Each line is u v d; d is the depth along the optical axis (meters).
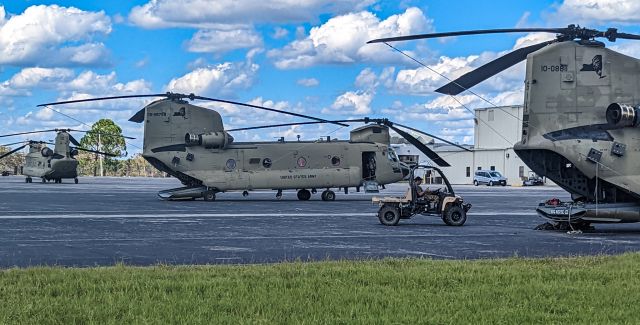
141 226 23.39
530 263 13.55
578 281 11.25
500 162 92.94
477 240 19.58
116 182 91.19
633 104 21.48
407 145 89.69
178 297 9.77
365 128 42.72
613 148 21.11
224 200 41.69
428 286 10.76
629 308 9.27
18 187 63.62
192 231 21.77
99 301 9.49
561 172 21.91
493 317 8.71
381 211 24.62
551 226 22.94
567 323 8.49
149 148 40.31
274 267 12.70
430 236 20.67
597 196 21.89
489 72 18.91
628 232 22.19
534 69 21.44
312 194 50.97
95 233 20.92
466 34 16.61
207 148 40.69
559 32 21.62
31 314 8.73
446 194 24.94
